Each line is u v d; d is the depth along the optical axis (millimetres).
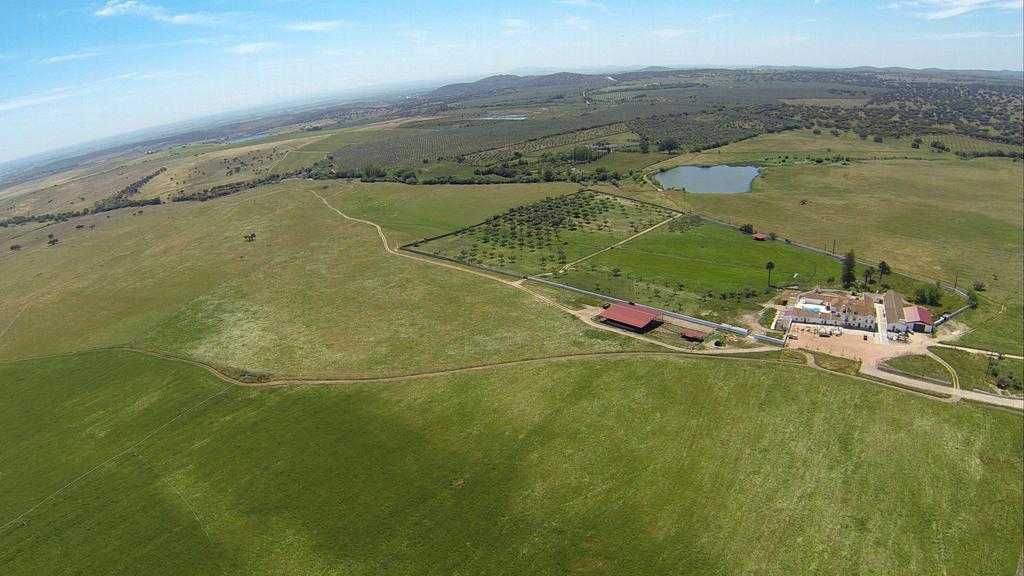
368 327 138125
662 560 69125
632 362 112875
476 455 89625
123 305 165250
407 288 162000
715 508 76188
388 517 78688
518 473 85062
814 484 79312
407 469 87812
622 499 78750
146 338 141500
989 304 134500
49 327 154625
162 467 93250
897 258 166500
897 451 84688
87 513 84750
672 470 83500
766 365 108938
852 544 69938
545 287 156750
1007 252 168375
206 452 96062
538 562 70125
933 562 67438
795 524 73062
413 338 130625
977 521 72750
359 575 70188
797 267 162125
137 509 84625
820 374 104812
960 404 94812
